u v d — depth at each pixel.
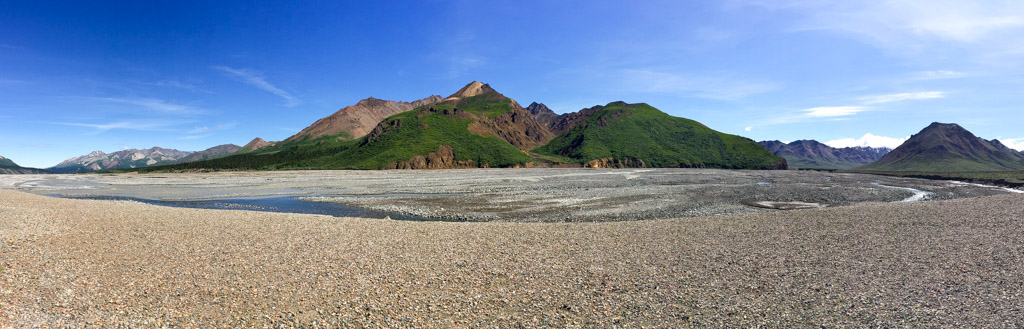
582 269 15.12
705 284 13.23
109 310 11.20
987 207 27.41
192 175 122.00
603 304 11.70
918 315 10.41
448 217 32.91
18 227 21.91
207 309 11.39
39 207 32.75
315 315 11.03
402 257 16.95
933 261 14.98
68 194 58.53
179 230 23.14
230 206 42.12
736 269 14.78
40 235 20.48
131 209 33.00
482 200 42.59
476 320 10.73
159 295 12.44
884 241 18.44
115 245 19.19
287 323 10.52
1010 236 18.31
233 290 12.91
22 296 12.00
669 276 14.15
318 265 15.76
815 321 10.29
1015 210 25.55
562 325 10.38
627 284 13.39
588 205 37.88
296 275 14.47
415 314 11.11
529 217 32.25
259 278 14.12
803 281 13.26
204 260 16.50
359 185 65.31
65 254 17.19
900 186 61.69
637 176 83.94
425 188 57.28
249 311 11.27
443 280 13.95
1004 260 14.65
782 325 10.13
